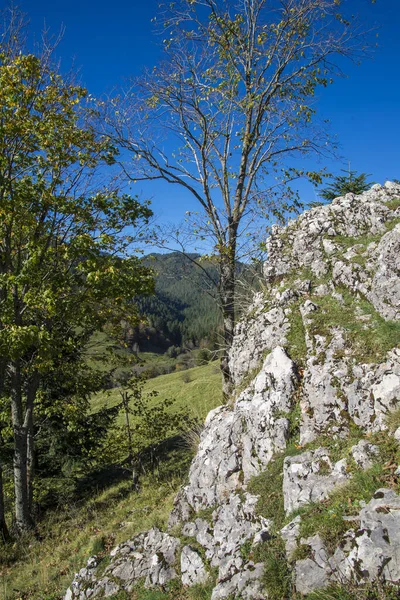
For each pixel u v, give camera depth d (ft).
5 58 40.22
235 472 22.43
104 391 54.24
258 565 15.08
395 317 22.22
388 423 17.60
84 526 37.78
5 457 60.08
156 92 42.57
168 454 52.47
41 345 39.52
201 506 22.82
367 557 12.47
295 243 31.27
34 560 33.27
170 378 138.72
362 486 15.47
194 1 39.29
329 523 14.60
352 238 29.17
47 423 58.80
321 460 18.25
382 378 18.93
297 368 23.21
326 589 12.76
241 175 43.42
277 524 17.17
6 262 44.24
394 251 23.65
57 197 42.11
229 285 40.45
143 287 43.75
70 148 42.63
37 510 53.98
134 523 29.50
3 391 54.19
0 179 40.40
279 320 27.12
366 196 31.45
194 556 19.15
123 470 60.95
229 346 39.11
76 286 47.47
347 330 22.79
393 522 12.91
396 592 11.42
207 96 42.22
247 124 43.16
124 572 21.13
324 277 28.25
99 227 45.96
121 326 52.21
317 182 42.19
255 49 41.73
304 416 21.15
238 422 23.99
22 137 40.24
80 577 22.71
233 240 41.42
